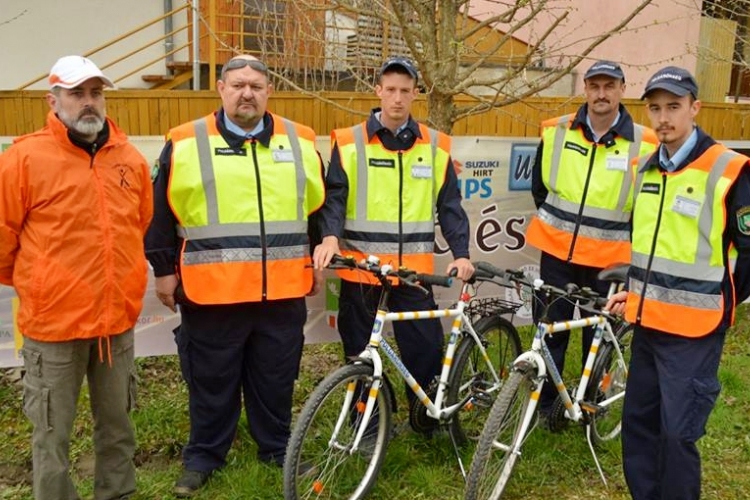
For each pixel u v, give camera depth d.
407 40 4.14
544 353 3.27
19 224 2.59
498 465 3.18
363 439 3.28
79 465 3.51
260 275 3.16
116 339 2.84
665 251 2.84
